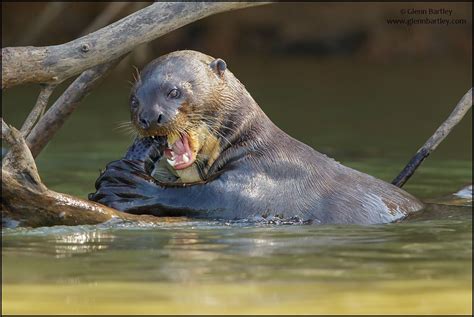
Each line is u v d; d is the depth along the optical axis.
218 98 22.92
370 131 41.94
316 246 18.92
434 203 25.34
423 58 72.38
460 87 56.88
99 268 16.83
